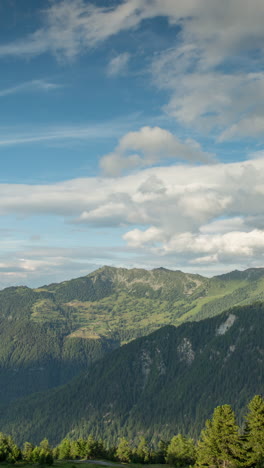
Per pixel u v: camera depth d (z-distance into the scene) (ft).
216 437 366.63
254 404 375.25
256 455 353.31
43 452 476.54
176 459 595.47
